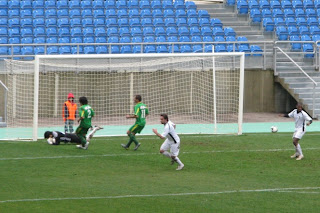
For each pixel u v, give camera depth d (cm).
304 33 10075
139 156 5578
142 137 6794
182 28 9900
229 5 10750
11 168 4969
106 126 7744
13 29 9419
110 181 4503
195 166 5134
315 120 8406
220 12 10725
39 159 5375
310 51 9506
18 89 8050
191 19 10175
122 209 3697
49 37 9325
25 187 4272
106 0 10338
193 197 4022
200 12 10356
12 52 8181
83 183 4419
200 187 4322
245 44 9469
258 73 8944
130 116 5812
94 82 8344
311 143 6412
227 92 8744
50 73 8188
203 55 6962
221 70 8694
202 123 8025
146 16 10112
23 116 8094
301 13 10556
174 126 4950
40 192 4119
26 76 8088
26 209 3672
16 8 9925
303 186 4391
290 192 4194
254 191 4212
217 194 4112
